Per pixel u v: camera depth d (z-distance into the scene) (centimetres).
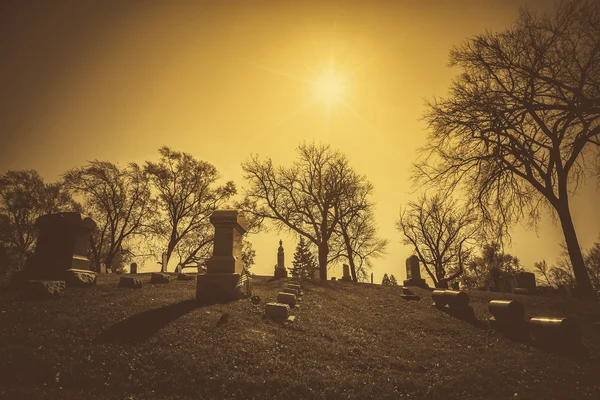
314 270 3931
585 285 2170
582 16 2292
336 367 928
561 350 1142
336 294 2022
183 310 1210
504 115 2359
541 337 1208
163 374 792
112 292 1441
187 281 2058
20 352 812
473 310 1644
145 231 4431
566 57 2316
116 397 702
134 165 4319
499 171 2448
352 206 4694
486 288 3547
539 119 2428
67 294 1324
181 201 4453
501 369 959
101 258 4709
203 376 795
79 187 4091
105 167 4162
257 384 780
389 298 2038
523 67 2388
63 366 784
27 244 4309
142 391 738
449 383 860
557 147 2412
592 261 5434
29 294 1238
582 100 2095
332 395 771
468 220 4216
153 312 1151
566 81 2286
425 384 853
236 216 1549
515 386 852
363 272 5044
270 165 4747
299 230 4512
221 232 1549
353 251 5022
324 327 1261
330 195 4522
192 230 4591
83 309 1130
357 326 1361
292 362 919
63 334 923
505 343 1236
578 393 820
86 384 742
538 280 5222
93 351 849
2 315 1015
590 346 1161
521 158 2477
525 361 1025
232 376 802
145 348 891
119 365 809
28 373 750
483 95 2438
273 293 1775
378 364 973
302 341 1074
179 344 928
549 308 1775
